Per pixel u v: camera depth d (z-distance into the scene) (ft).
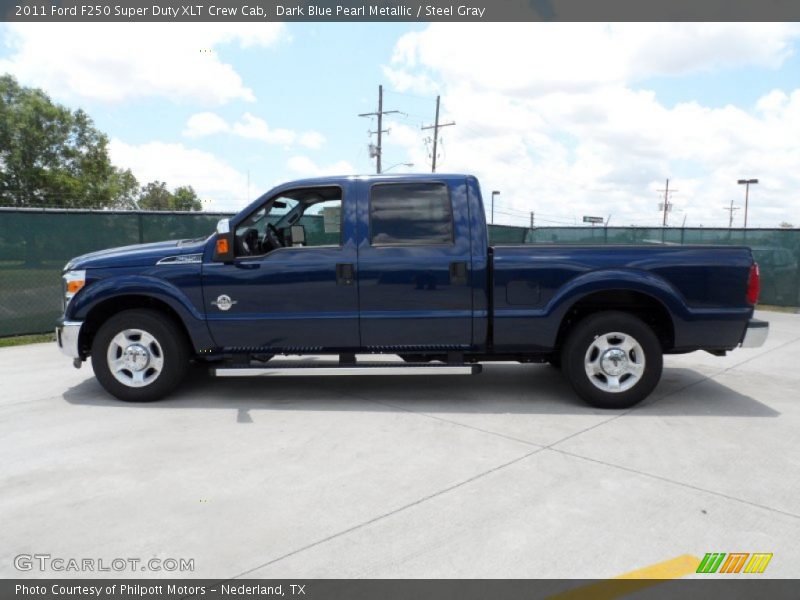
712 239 46.70
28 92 182.39
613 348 16.90
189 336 17.93
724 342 16.97
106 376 17.60
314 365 17.37
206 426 15.51
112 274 17.39
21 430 15.11
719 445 14.23
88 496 11.27
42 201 179.93
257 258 17.17
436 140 137.69
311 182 17.34
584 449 13.91
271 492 11.49
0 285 27.94
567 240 52.21
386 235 17.08
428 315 17.06
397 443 14.28
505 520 10.39
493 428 15.47
